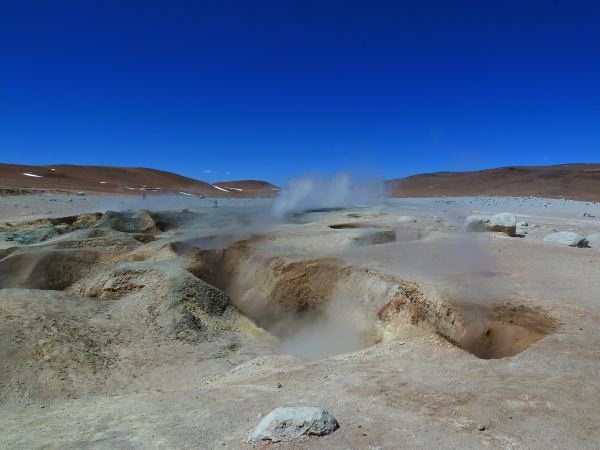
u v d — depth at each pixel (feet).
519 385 17.49
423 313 28.40
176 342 31.42
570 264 35.99
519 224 66.08
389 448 13.21
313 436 13.85
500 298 27.48
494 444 13.48
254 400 17.63
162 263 44.06
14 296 34.09
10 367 24.95
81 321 32.04
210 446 13.76
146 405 18.60
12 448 15.17
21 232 65.77
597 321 23.70
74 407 19.97
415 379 18.83
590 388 16.97
